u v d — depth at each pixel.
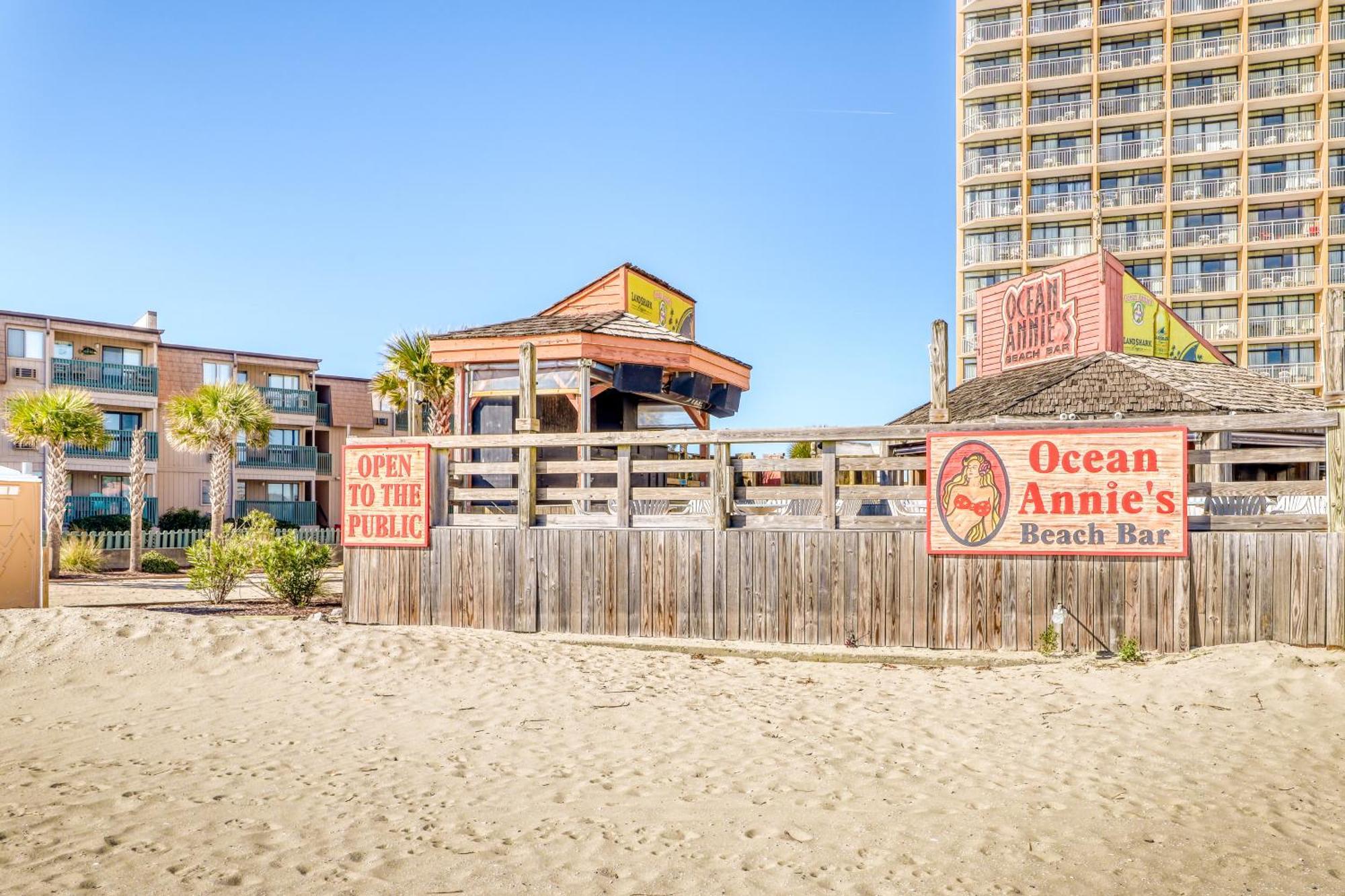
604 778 6.12
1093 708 7.79
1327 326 9.37
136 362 37.59
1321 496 10.30
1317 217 45.00
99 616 10.88
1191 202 46.47
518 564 11.47
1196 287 46.50
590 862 4.71
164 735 7.18
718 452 10.84
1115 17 48.34
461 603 11.68
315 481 43.88
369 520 12.08
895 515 10.38
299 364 42.34
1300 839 5.06
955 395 22.28
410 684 8.90
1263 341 45.19
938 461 10.12
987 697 8.30
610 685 8.92
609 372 15.99
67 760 6.46
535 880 4.48
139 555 27.50
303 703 8.23
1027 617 9.80
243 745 6.89
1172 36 47.62
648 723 7.59
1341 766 6.34
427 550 11.86
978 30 50.31
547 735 7.21
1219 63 46.59
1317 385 44.81
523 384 11.75
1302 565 9.16
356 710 8.02
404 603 11.92
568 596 11.26
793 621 10.47
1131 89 48.31
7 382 33.56
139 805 5.50
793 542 10.51
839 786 5.98
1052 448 9.77
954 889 4.42
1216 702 7.71
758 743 6.98
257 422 30.97
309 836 5.02
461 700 8.37
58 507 26.20
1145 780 6.07
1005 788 5.93
